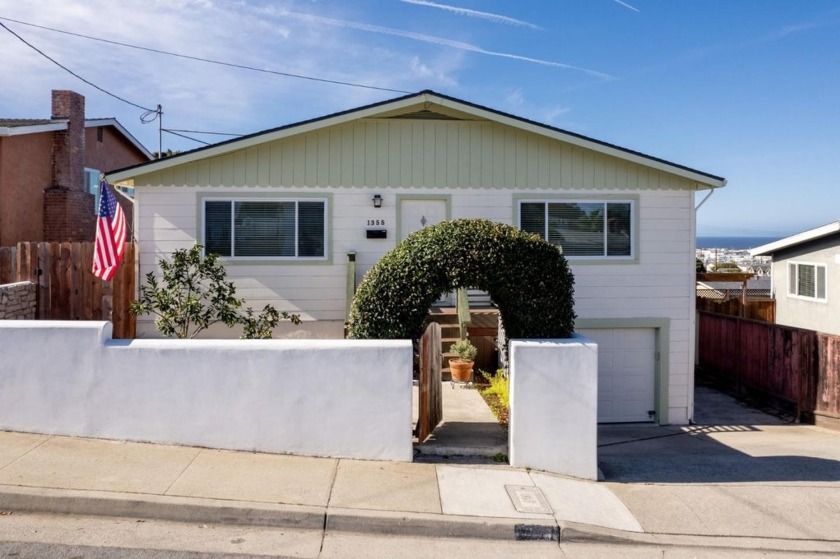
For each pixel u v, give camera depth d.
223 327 11.34
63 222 15.41
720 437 11.19
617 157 11.97
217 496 5.66
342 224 11.56
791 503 6.71
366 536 5.44
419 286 7.48
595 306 12.19
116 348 6.80
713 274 19.33
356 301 7.63
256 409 6.81
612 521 5.95
